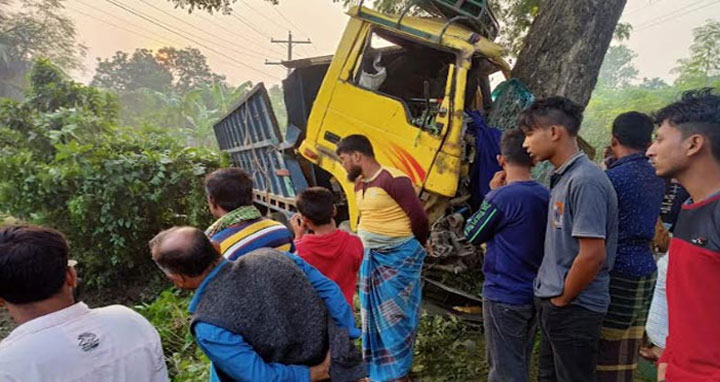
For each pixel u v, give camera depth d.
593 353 2.08
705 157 1.33
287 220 5.48
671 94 17.64
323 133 4.12
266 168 5.80
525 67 4.84
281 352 1.50
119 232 5.73
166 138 7.02
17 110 7.26
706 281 1.31
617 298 2.23
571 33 4.62
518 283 2.32
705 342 1.31
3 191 5.84
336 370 1.61
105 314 1.39
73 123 7.03
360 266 2.87
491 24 4.31
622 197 2.18
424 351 3.55
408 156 3.62
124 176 5.57
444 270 3.73
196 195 6.14
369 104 3.86
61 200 5.82
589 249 1.88
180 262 1.47
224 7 6.95
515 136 2.42
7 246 1.22
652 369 3.16
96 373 1.27
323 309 1.64
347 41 4.01
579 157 2.04
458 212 3.55
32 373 1.18
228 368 1.42
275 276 1.54
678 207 3.12
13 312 1.30
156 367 1.44
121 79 50.22
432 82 4.56
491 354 2.45
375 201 2.88
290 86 4.95
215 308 1.44
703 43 19.25
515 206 2.29
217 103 24.17
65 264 1.31
